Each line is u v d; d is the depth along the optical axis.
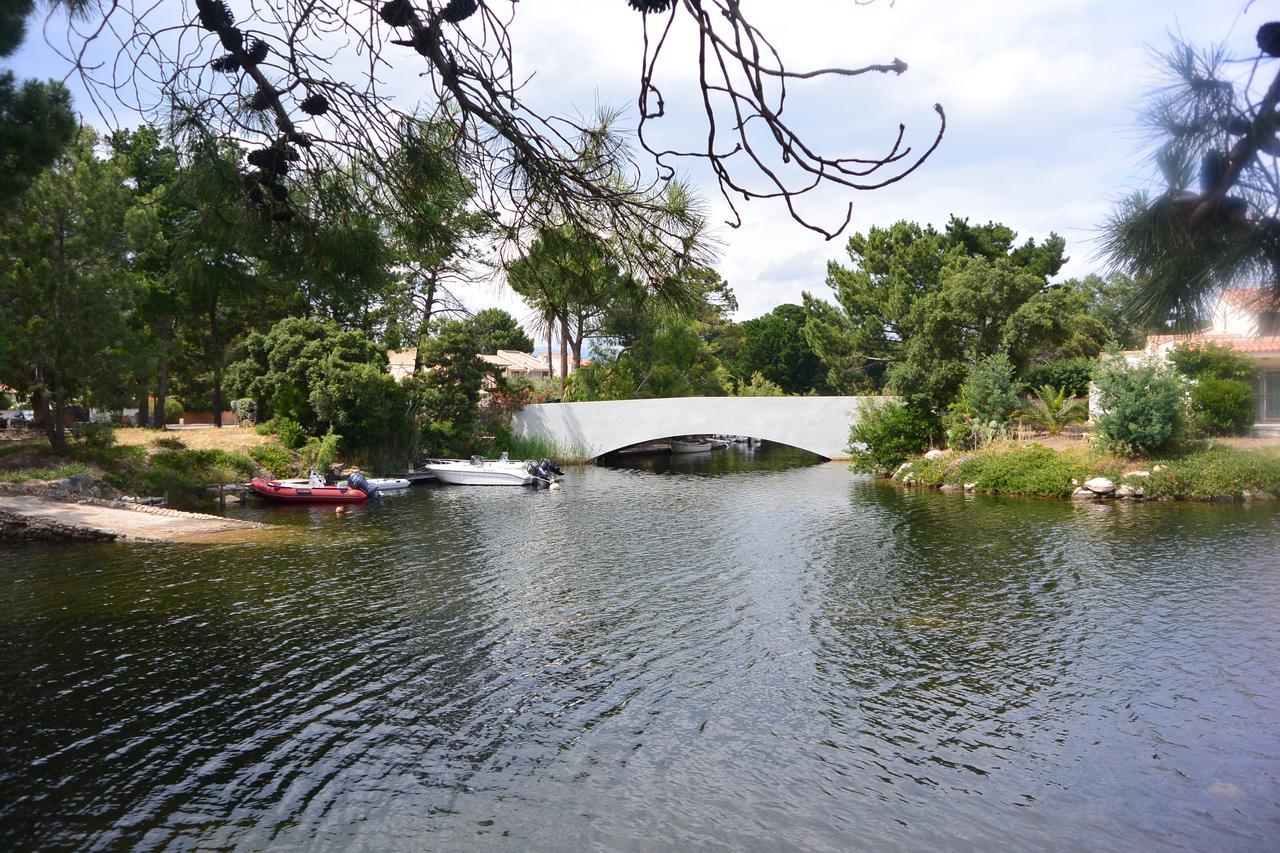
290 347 34.53
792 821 7.52
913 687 10.62
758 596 15.18
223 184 3.88
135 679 10.88
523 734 9.33
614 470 41.84
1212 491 25.16
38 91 8.23
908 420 36.00
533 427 44.53
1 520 20.31
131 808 7.73
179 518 23.19
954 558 18.22
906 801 7.85
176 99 3.71
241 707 10.02
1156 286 3.11
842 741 9.11
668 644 12.40
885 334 48.72
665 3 2.72
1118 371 28.69
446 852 7.06
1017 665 11.34
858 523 23.31
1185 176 2.79
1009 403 33.88
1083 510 24.56
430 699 10.30
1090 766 8.48
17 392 27.42
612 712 9.91
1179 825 7.39
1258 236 2.77
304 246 4.20
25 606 14.29
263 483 28.78
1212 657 11.48
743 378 72.69
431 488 33.78
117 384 25.98
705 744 9.07
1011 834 7.29
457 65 3.40
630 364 49.66
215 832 7.34
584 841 7.21
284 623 13.40
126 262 25.02
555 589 15.78
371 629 13.11
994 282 34.56
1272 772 8.28
